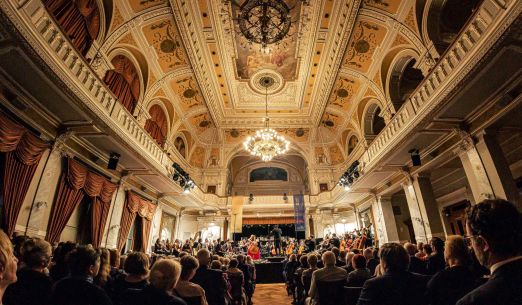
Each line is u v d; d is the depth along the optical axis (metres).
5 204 5.66
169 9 9.44
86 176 8.26
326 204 17.22
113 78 9.42
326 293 3.67
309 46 11.78
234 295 5.24
